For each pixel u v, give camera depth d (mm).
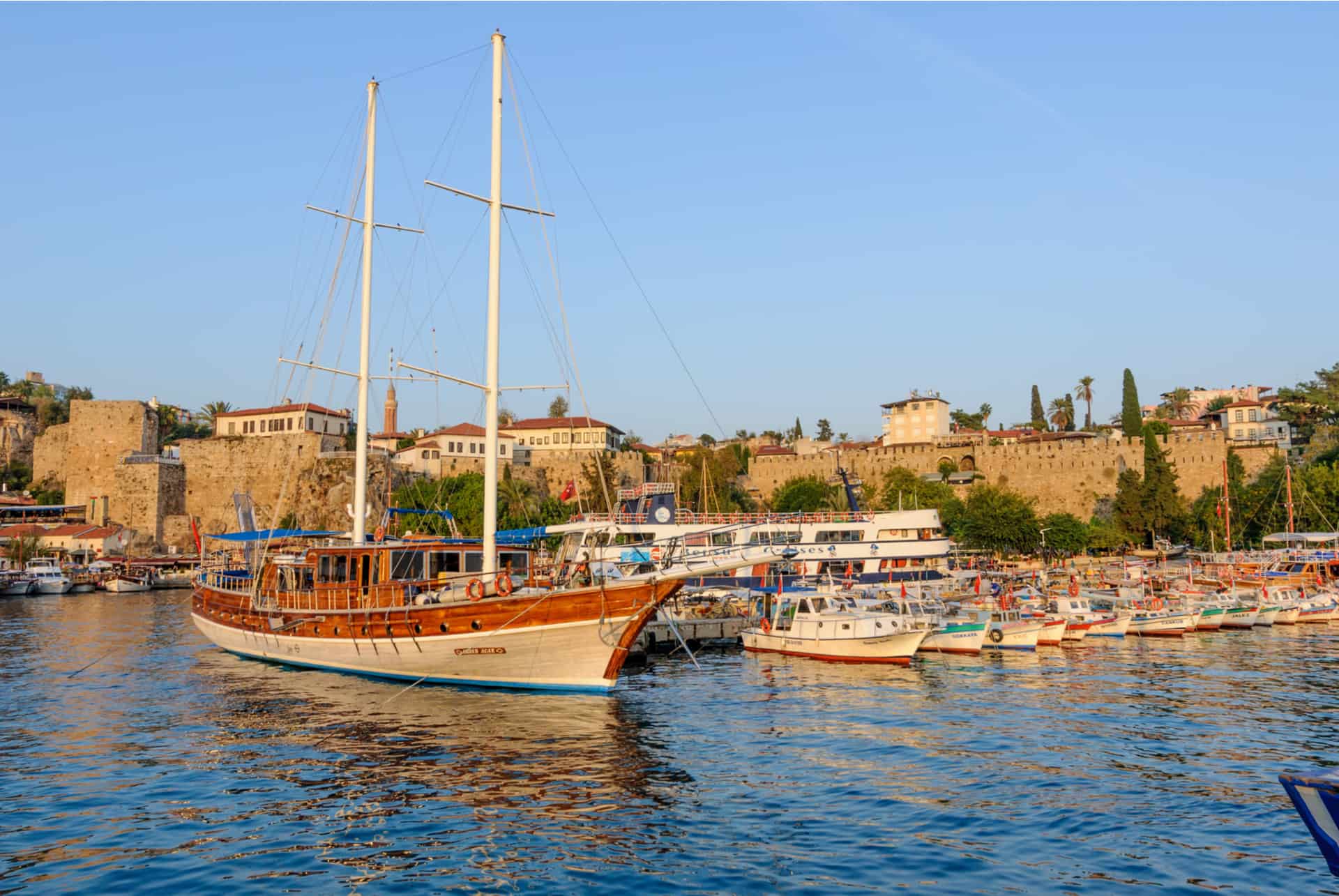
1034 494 116312
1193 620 54812
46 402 153750
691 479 112000
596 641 29062
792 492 109750
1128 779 21453
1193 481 111000
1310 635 54156
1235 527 96250
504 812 18734
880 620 41625
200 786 20438
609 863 16109
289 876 15422
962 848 16906
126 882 15133
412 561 34625
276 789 20156
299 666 36781
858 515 64062
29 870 15609
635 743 24500
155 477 112812
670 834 17562
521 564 35688
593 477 113062
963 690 33969
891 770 22203
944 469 120562
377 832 17562
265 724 26422
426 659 31453
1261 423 139500
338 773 21422
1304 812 11281
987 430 161500
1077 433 137750
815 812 18969
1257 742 25234
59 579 87750
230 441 116000
